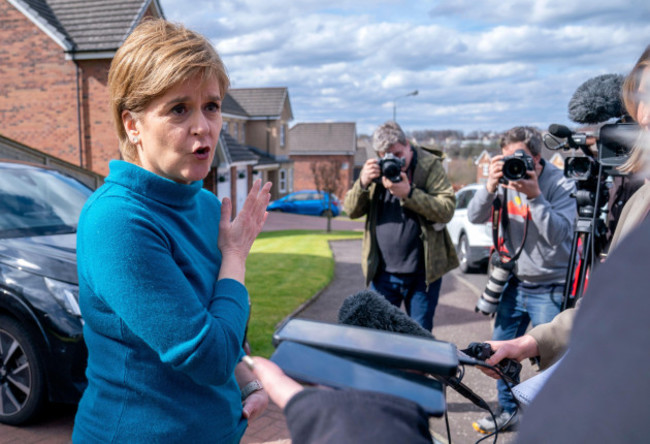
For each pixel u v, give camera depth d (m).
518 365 1.24
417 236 3.14
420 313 3.22
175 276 1.10
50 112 14.20
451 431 3.06
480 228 8.59
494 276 2.97
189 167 1.22
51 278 3.10
